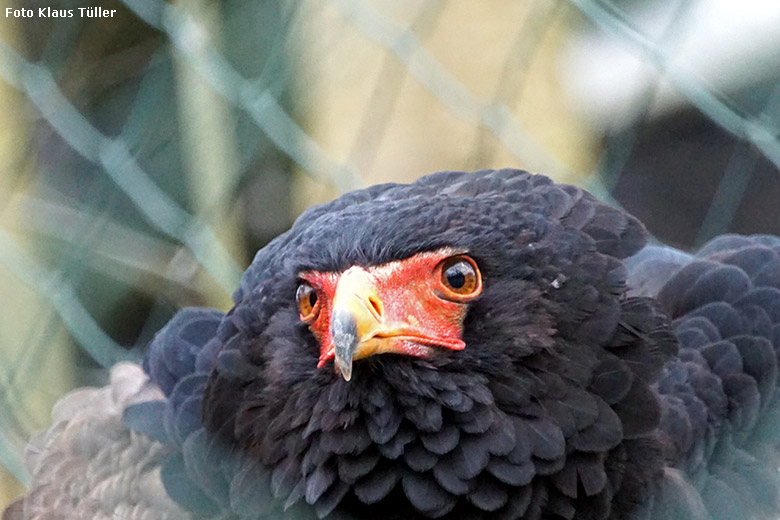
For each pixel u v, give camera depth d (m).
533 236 2.01
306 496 2.02
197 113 2.26
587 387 2.01
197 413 2.09
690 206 2.31
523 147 2.17
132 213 2.31
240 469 2.05
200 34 2.19
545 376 2.01
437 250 2.00
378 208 2.02
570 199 2.04
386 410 2.01
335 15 2.30
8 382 2.27
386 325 2.00
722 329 2.08
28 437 2.27
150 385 2.14
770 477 2.05
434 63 2.15
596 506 2.02
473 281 2.01
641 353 2.02
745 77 2.26
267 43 2.23
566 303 2.01
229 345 2.05
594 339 2.01
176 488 2.08
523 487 2.01
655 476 2.02
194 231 2.21
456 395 2.00
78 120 2.24
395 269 2.00
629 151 2.21
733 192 2.17
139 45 2.31
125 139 2.23
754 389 2.06
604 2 2.07
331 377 2.02
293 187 2.29
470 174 2.06
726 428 2.06
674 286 2.10
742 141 2.13
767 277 2.09
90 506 2.11
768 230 2.29
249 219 2.29
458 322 2.01
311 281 2.01
